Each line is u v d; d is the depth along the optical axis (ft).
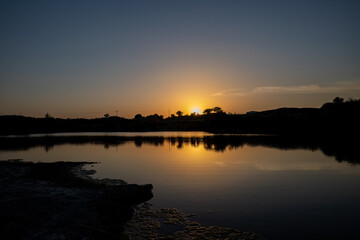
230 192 59.98
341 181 71.72
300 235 37.04
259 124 377.91
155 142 214.69
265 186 65.98
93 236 33.81
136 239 35.53
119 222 40.34
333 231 38.50
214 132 381.60
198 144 191.31
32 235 32.40
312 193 59.26
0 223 35.22
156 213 45.65
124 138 269.44
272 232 38.01
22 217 37.76
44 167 86.94
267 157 119.44
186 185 67.10
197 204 51.13
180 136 298.76
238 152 139.23
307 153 131.44
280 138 235.81
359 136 225.35
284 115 425.69
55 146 181.47
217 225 40.50
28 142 216.33
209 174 81.82
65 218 38.32
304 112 435.94
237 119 420.77
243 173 83.30
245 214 45.47
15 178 67.26
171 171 87.10
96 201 47.44
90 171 86.22
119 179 73.72
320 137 236.02
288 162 104.99
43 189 55.52
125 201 51.11
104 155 131.75
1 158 120.78
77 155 131.34
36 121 478.59
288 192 60.18
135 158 119.96
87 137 287.69
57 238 31.96
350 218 43.80
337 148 151.12
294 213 46.09
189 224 40.78
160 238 35.83
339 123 260.01
